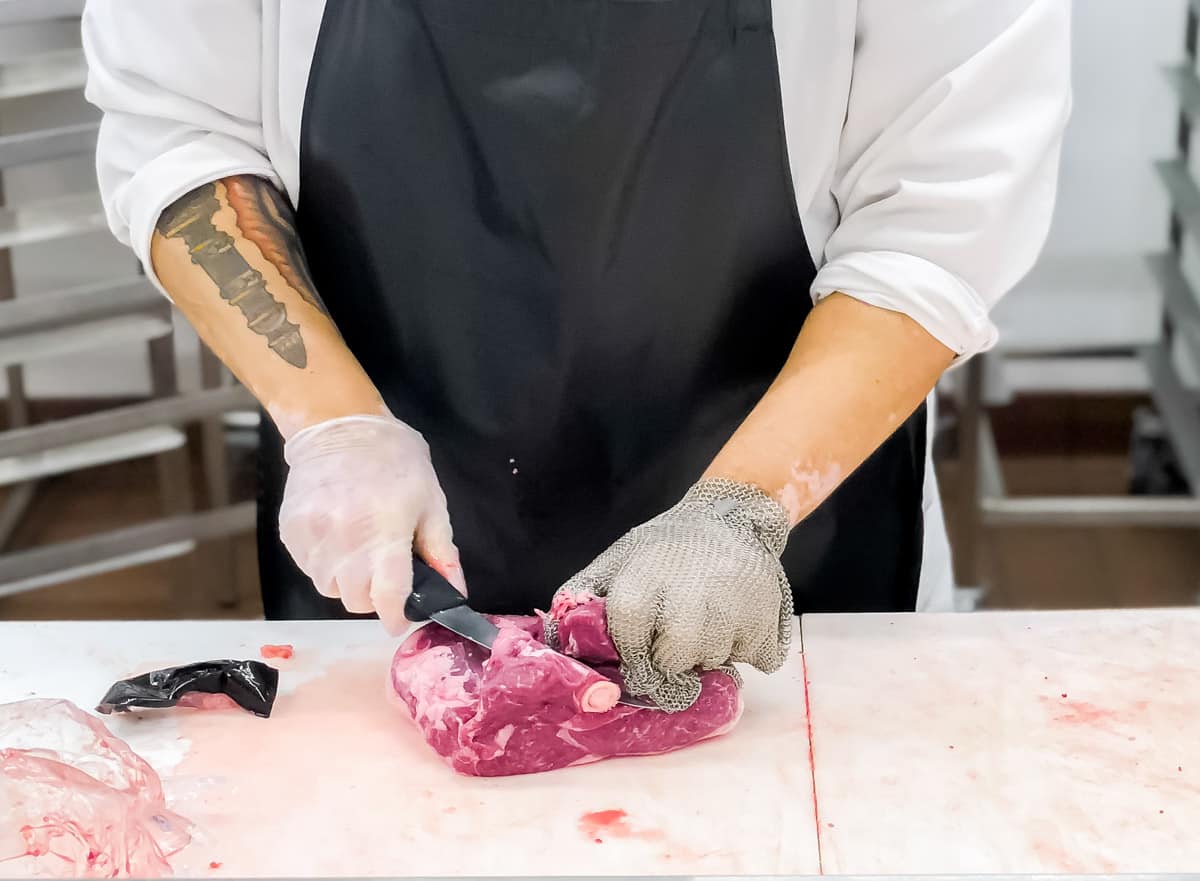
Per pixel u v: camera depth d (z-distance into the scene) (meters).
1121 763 1.08
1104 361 3.60
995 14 1.21
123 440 2.22
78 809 0.97
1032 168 1.21
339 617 1.50
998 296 1.25
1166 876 0.80
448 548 1.18
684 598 1.05
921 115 1.23
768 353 1.38
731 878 0.81
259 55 1.31
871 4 1.22
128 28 1.31
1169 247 3.30
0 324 1.90
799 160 1.28
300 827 1.02
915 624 1.29
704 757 1.10
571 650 1.09
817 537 1.44
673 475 1.41
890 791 1.05
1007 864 0.97
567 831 1.01
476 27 1.24
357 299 1.37
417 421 1.40
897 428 1.26
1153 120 3.19
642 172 1.26
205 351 2.31
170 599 3.09
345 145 1.30
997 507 2.93
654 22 1.22
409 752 1.11
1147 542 3.34
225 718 1.16
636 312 1.32
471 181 1.29
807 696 1.18
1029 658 1.23
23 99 2.12
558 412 1.36
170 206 1.30
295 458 1.19
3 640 1.28
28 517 3.31
